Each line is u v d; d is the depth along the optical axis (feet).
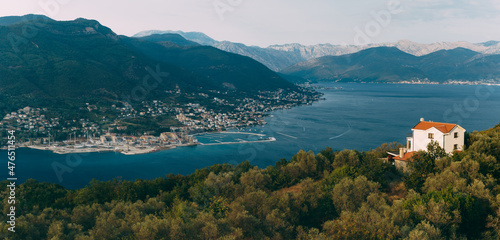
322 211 199.21
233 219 179.32
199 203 236.02
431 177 198.90
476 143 226.99
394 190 223.30
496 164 197.06
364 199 193.06
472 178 183.32
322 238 157.17
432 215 151.33
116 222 194.49
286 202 196.03
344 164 276.41
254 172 271.49
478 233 151.74
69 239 182.19
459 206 153.48
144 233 164.35
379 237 139.95
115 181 319.06
